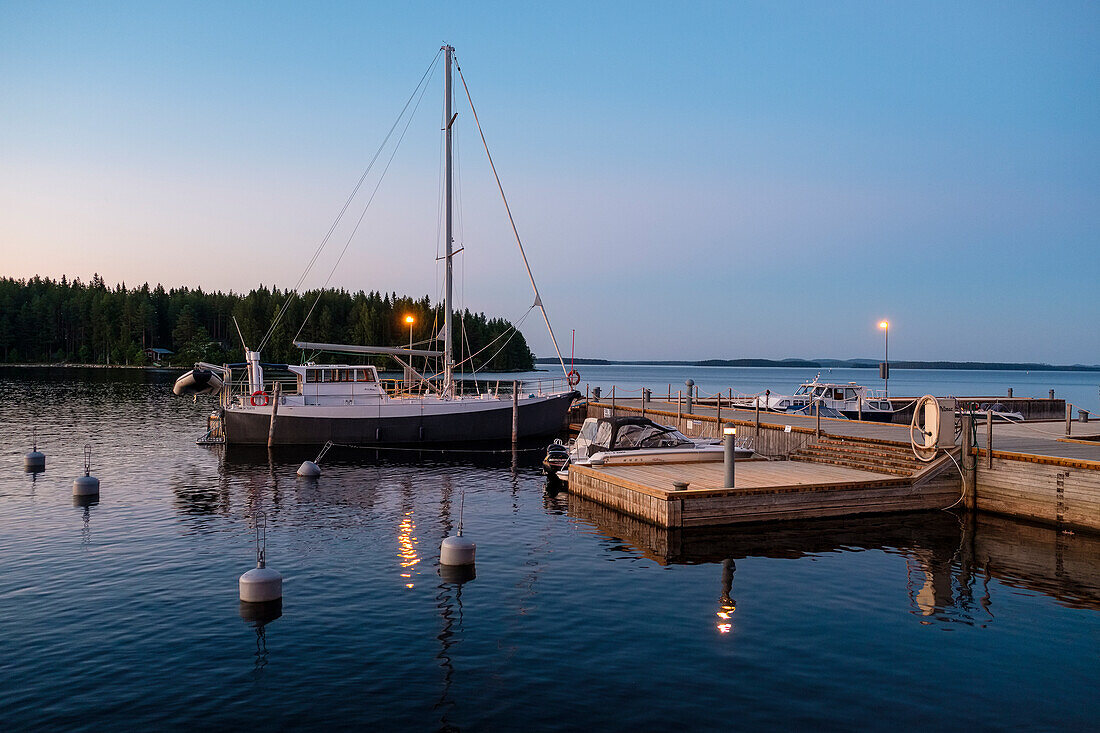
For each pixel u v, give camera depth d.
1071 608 11.15
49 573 12.88
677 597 11.59
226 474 24.98
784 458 23.62
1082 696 8.16
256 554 14.32
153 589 11.96
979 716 7.66
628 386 126.75
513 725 7.39
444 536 15.98
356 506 19.53
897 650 9.43
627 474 19.28
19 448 30.91
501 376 140.75
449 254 35.16
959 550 14.59
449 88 35.28
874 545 15.02
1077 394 104.44
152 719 7.52
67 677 8.55
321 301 146.75
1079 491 15.98
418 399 34.66
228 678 8.52
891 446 20.41
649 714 7.64
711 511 16.45
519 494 21.48
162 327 168.50
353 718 7.55
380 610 10.93
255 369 33.72
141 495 20.89
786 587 12.14
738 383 170.62
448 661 9.02
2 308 155.62
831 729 7.35
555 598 11.52
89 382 89.44
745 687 8.30
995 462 17.77
